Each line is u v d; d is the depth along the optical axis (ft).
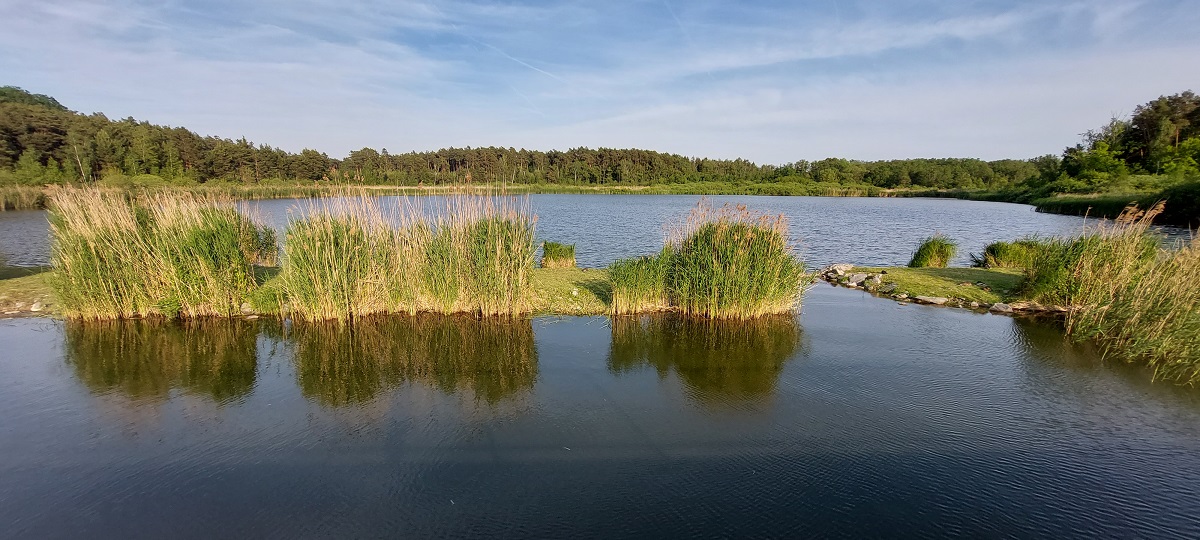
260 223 51.24
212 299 34.17
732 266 34.78
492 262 34.58
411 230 36.29
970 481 17.65
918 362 28.09
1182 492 17.13
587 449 19.39
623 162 344.08
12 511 15.70
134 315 34.37
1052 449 19.63
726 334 32.42
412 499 16.44
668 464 18.48
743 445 19.76
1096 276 35.68
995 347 30.30
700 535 14.97
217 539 14.71
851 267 50.57
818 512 16.01
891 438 20.33
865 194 319.06
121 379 25.14
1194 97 210.79
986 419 21.85
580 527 15.25
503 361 27.78
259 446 19.36
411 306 35.01
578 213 144.15
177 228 34.73
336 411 22.17
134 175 124.67
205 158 169.68
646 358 28.43
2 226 86.94
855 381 25.66
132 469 17.87
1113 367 27.48
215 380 25.11
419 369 26.63
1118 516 15.98
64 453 18.76
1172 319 28.68
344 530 15.08
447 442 19.79
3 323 32.94
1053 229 110.01
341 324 33.22
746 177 392.27
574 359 28.17
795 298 37.58
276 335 31.37
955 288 42.01
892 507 16.28
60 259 33.65
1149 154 202.90
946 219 137.49
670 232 42.57
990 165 387.14
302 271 33.19
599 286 41.78
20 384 24.45
